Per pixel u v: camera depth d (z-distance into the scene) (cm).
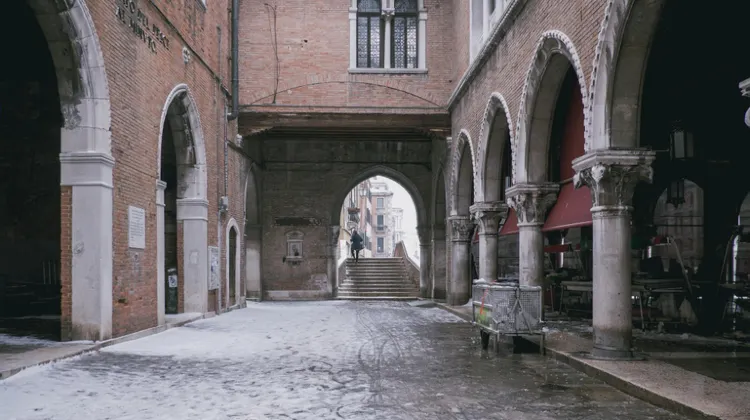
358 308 2120
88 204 1009
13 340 1041
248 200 2597
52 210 1630
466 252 2041
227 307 1892
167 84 1355
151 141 1259
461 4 1902
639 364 829
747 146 1383
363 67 2072
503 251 2291
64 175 1009
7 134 1600
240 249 2095
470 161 1962
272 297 2658
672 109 1350
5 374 753
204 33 1656
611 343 877
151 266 1254
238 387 738
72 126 1010
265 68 2025
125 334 1123
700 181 1449
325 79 2033
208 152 1694
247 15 2027
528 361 943
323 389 729
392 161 2706
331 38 2041
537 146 1273
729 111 1334
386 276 3022
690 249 1575
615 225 874
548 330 1278
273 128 2119
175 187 1675
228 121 1917
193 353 1002
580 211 1111
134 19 1169
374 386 748
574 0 982
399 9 2097
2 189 1609
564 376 818
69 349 937
